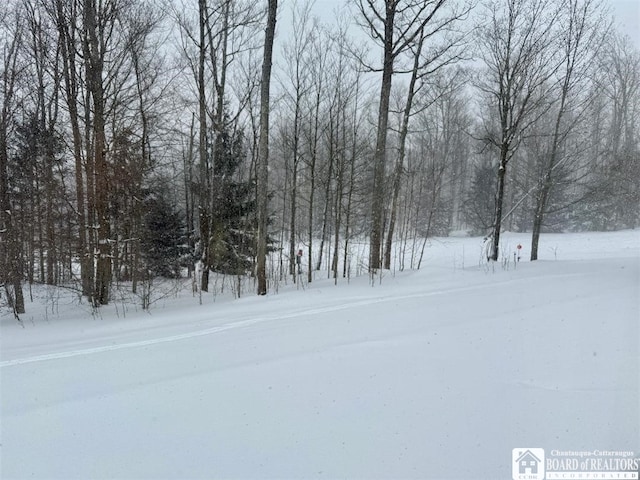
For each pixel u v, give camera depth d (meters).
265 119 9.91
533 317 5.90
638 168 17.92
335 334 5.83
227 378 4.34
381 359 4.66
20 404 3.93
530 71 12.93
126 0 10.69
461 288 8.99
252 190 16.64
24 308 10.20
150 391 4.10
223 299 10.71
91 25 9.87
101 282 10.60
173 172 19.77
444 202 36.84
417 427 3.22
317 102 14.34
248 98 15.07
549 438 2.99
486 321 5.90
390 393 3.80
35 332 7.87
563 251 20.17
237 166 16.84
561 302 6.64
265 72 9.81
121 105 12.59
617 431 3.00
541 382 3.84
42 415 3.67
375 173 12.21
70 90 10.26
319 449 3.00
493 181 34.22
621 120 29.72
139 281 13.69
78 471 2.86
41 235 13.10
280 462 2.87
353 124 15.97
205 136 13.35
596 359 4.21
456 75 18.08
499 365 4.28
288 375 4.34
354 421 3.35
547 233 30.44
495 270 11.25
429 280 10.43
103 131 10.05
